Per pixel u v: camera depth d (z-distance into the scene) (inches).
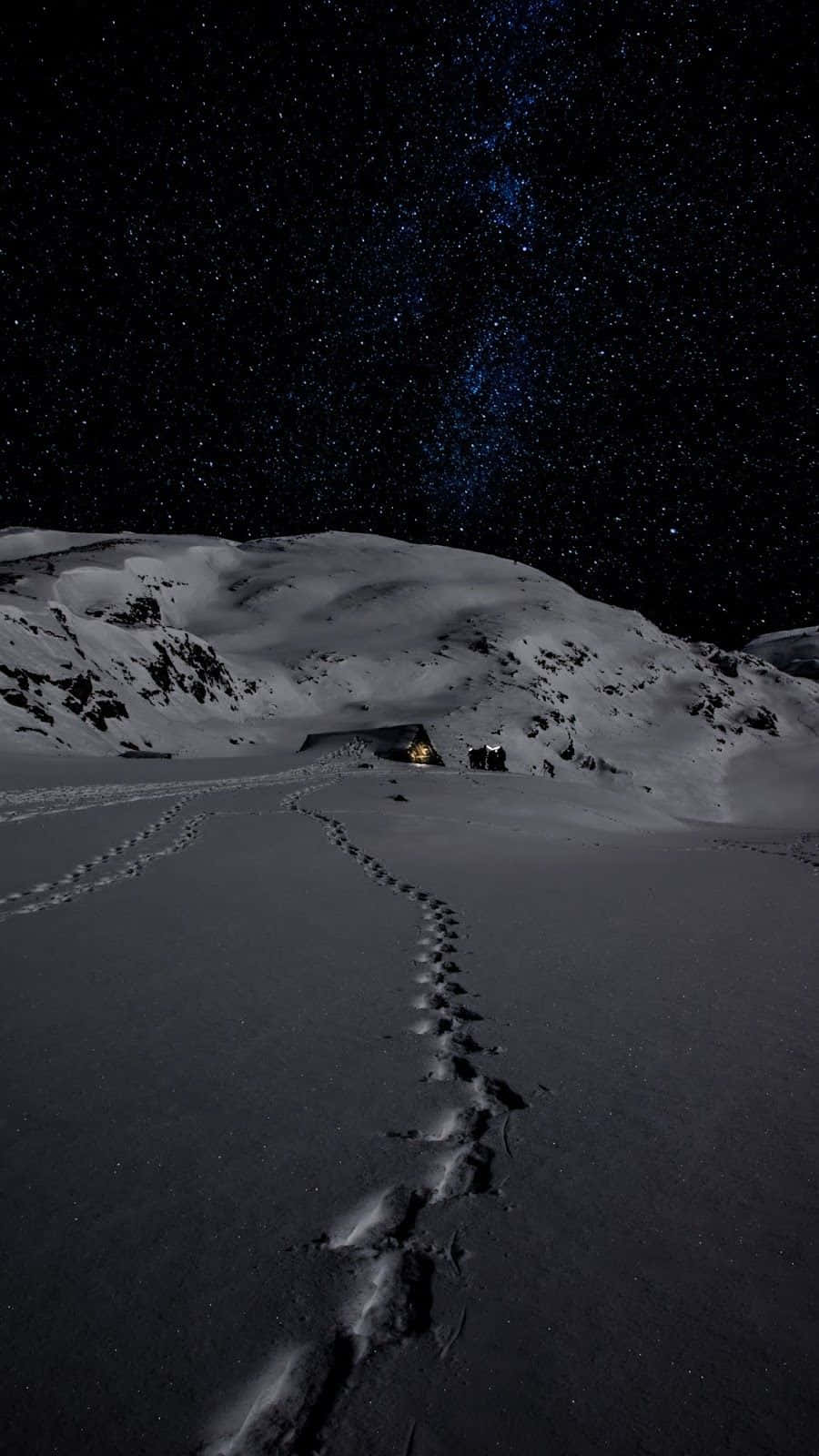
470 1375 69.6
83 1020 173.2
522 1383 68.7
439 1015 180.2
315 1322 76.4
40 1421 64.4
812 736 5172.2
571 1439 62.7
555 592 6766.7
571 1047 159.9
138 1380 69.0
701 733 4781.0
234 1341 73.9
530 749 3705.7
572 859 535.5
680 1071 147.4
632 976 219.1
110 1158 110.7
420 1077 142.3
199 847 494.9
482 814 853.8
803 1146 116.4
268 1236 91.4
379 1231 92.7
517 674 4712.1
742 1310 78.7
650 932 282.7
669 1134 120.6
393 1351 72.7
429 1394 67.5
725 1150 115.1
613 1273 84.9
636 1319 77.4
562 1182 105.3
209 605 5462.6
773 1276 84.5
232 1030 167.2
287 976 211.3
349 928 272.5
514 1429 63.7
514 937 267.6
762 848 841.5
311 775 1387.8
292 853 480.1
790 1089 138.8
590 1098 134.3
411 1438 62.7
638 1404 66.4
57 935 254.4
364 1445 62.1
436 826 686.5
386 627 5344.5
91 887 344.5
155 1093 134.0
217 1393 67.5
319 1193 101.3
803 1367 70.8
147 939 250.8
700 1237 92.1
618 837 821.2
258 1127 121.0
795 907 345.7
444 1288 82.2
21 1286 82.3
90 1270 84.8
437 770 1672.0
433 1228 93.7
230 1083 138.6
